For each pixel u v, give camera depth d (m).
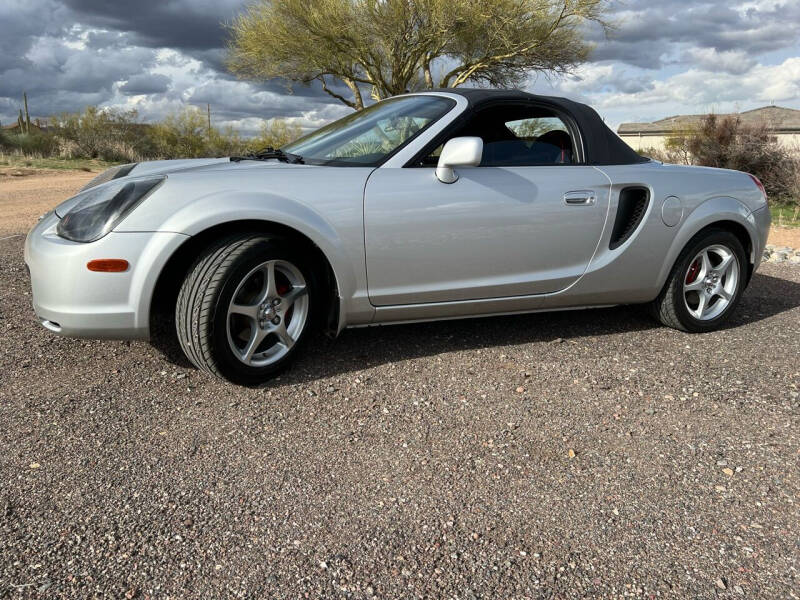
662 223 3.69
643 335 3.92
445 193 3.16
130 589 1.70
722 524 2.03
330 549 1.88
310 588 1.72
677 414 2.82
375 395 2.96
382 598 1.69
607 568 1.82
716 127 16.11
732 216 3.89
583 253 3.54
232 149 30.81
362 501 2.12
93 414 2.69
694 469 2.36
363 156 3.23
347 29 16.58
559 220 3.41
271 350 3.08
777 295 5.14
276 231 2.97
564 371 3.29
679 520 2.05
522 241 3.35
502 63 18.30
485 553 1.88
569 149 3.62
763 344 3.80
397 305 3.22
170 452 2.41
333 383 3.08
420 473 2.31
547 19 16.48
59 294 2.72
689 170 3.89
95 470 2.26
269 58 17.61
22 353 3.34
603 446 2.52
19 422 2.60
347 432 2.60
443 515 2.06
